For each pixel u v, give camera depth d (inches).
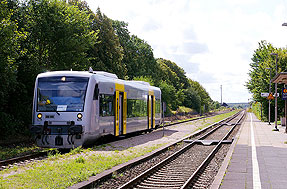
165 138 851.4
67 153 541.3
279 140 775.7
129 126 829.8
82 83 623.2
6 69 745.6
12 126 815.7
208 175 417.7
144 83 1013.8
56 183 331.0
